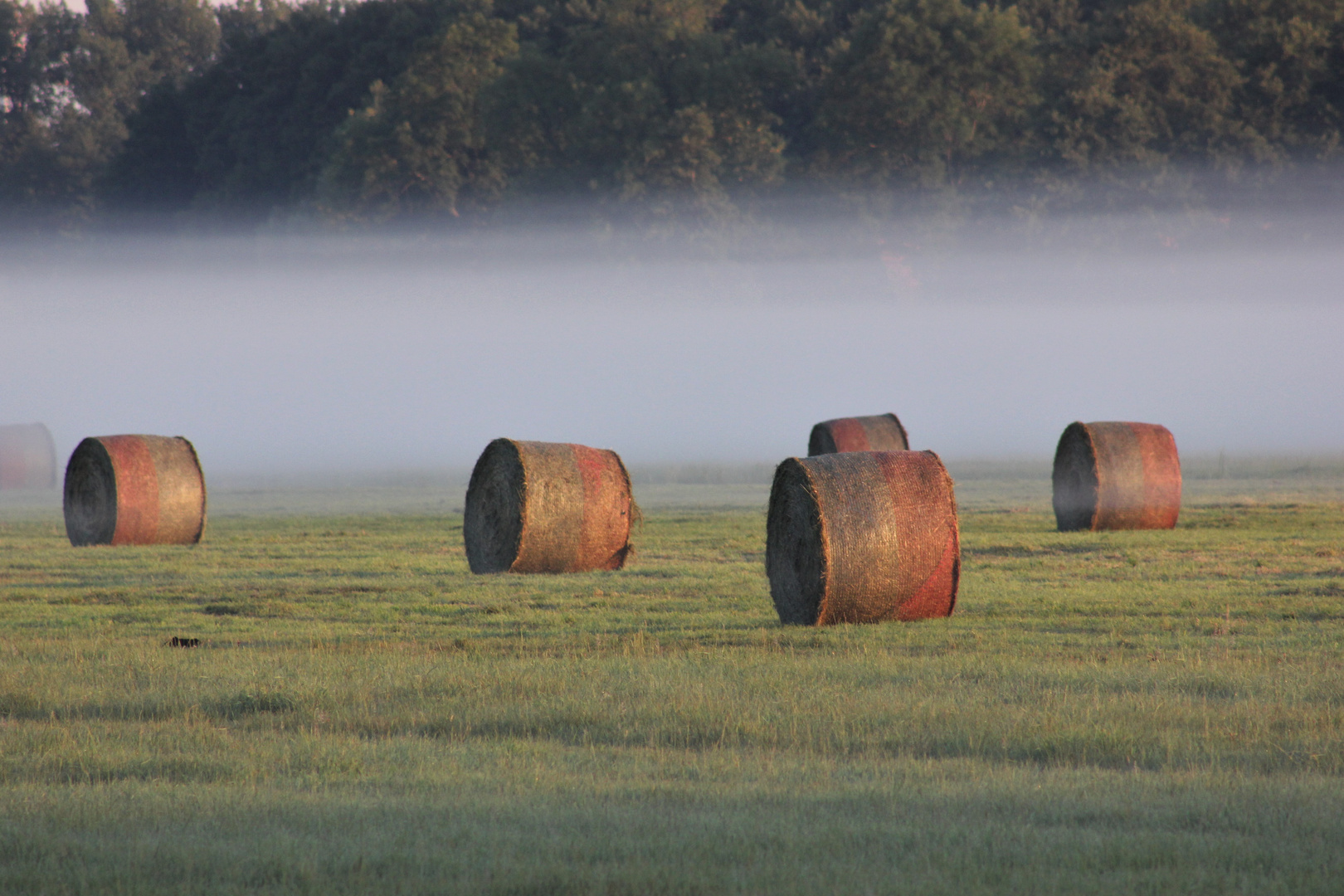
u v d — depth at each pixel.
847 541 61.94
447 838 30.19
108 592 79.12
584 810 32.31
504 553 87.25
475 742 40.44
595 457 89.81
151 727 42.38
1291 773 35.72
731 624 64.50
